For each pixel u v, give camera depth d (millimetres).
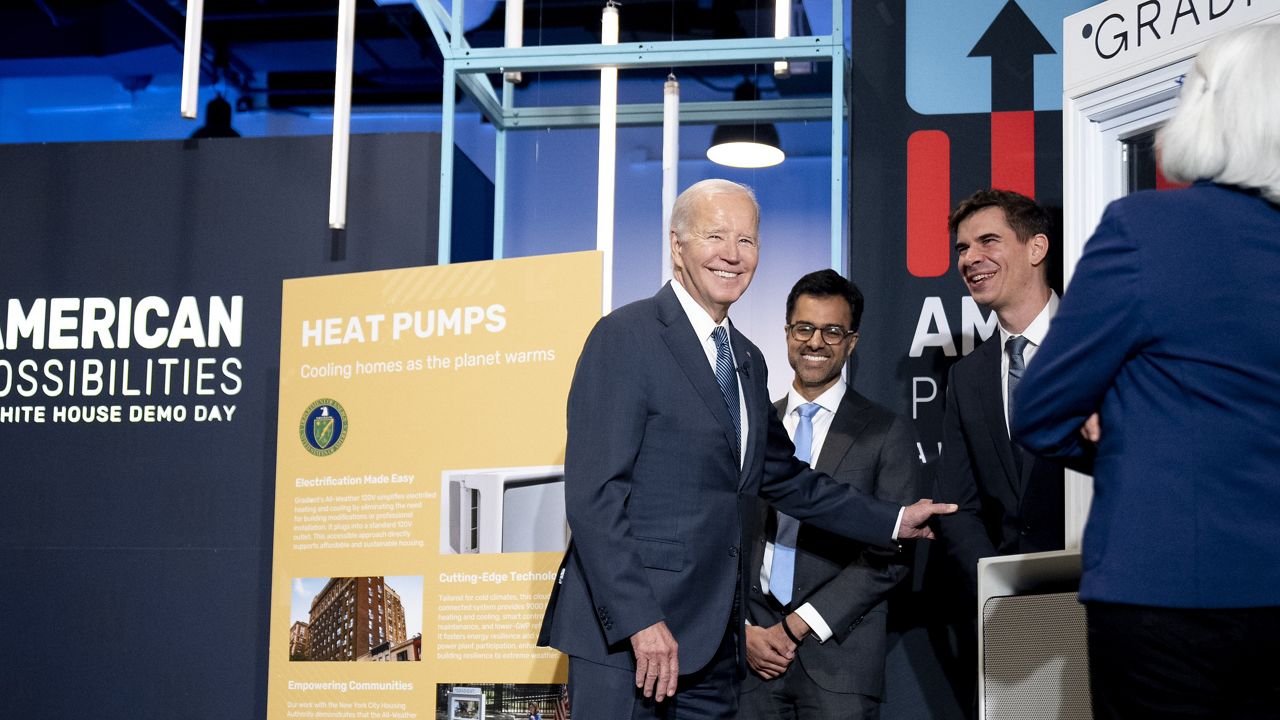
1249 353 1647
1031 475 3418
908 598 4207
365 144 4777
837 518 3199
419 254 4703
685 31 5344
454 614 3844
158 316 4777
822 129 4797
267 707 4418
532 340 3854
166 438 4711
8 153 4910
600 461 2629
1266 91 1705
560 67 4578
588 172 4926
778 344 4719
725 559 2697
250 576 4590
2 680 4629
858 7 4719
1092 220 3076
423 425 3947
